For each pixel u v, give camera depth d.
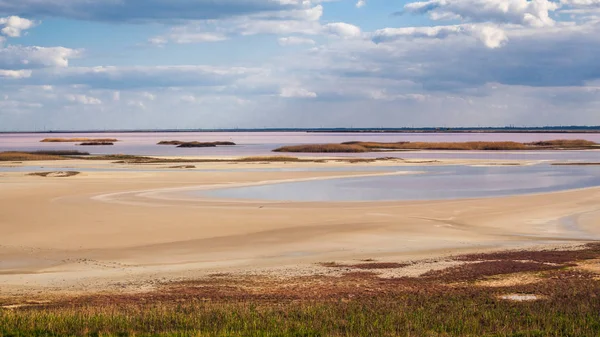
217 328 15.46
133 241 30.73
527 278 22.22
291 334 15.02
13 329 14.85
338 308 17.61
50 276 23.56
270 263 25.81
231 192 51.25
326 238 31.44
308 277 22.95
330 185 57.66
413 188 55.00
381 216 38.28
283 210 40.59
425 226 34.94
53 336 14.61
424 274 23.25
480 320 16.50
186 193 50.22
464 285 21.34
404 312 17.08
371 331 15.23
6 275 23.78
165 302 19.02
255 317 16.39
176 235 32.19
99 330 15.04
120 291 20.98
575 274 22.80
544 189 54.28
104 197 47.06
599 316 16.64
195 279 22.86
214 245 29.83
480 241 30.77
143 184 56.94
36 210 40.22
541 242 30.58
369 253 27.80
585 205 43.31
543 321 16.14
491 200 45.84
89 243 30.23
